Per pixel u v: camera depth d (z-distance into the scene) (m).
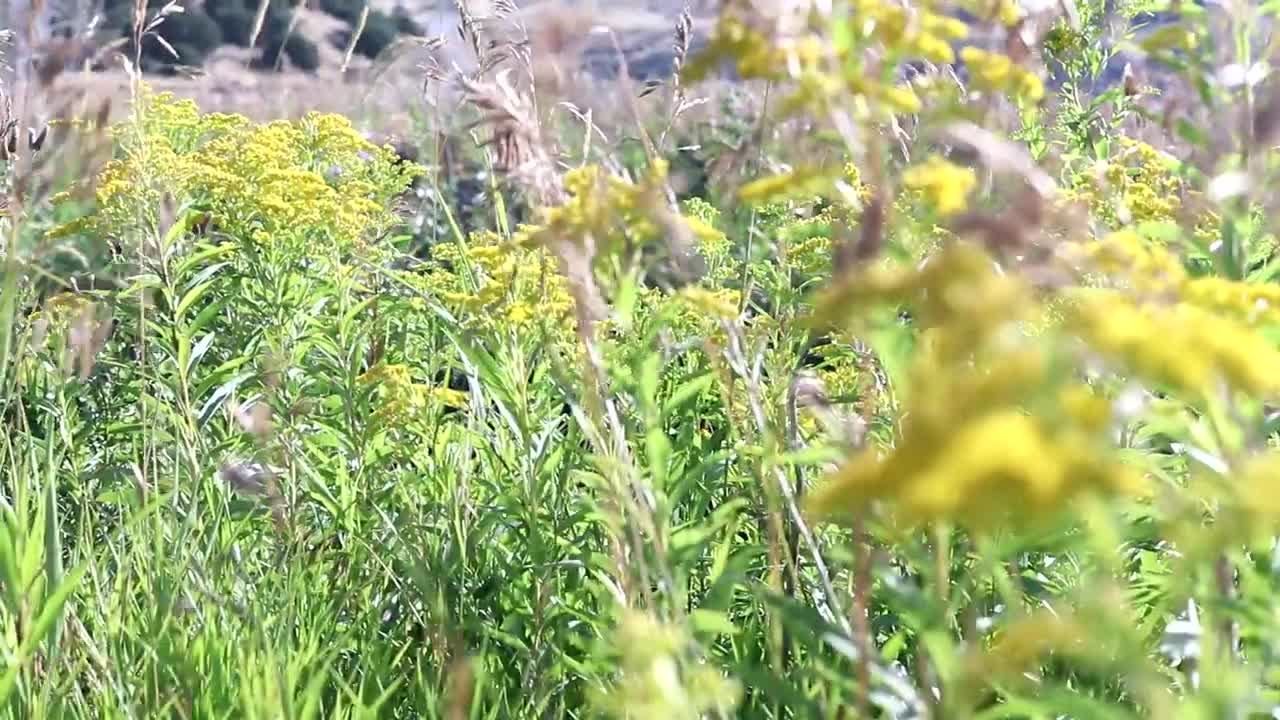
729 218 2.60
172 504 2.92
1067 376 0.81
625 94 2.20
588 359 2.07
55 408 3.31
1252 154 1.71
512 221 3.23
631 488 2.16
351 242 4.12
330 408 3.85
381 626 3.01
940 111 1.53
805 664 2.12
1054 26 2.98
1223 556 1.37
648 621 1.30
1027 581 1.91
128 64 3.34
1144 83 3.11
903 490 0.75
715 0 1.47
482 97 2.04
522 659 2.70
